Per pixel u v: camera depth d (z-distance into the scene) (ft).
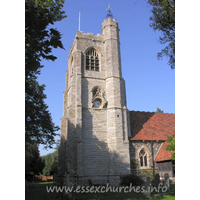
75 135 107.86
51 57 43.01
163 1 56.18
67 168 103.35
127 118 119.75
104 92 119.65
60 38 41.98
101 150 109.40
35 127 101.81
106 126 114.21
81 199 66.49
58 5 61.67
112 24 129.39
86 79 118.52
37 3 50.52
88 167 104.63
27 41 40.93
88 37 126.21
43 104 106.93
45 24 40.32
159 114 142.41
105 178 104.99
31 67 41.65
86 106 114.01
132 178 98.17
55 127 110.01
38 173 216.13
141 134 120.47
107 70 122.11
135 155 113.29
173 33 60.95
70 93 126.00
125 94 124.67
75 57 119.75
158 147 119.65
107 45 126.00
